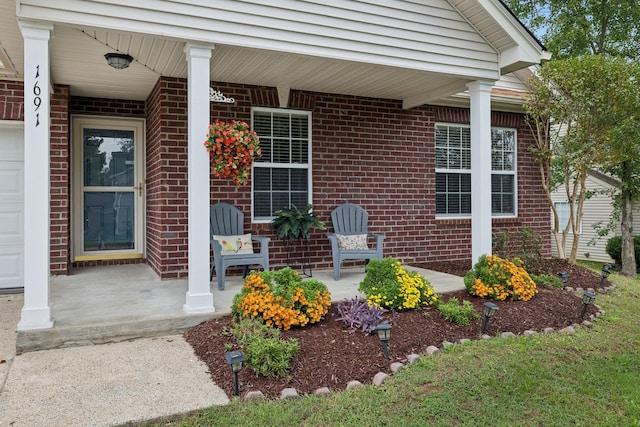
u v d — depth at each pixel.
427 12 5.05
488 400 2.73
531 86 7.61
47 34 3.43
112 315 3.82
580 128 6.82
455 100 7.18
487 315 3.81
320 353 3.23
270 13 4.24
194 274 3.93
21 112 5.47
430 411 2.57
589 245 12.07
